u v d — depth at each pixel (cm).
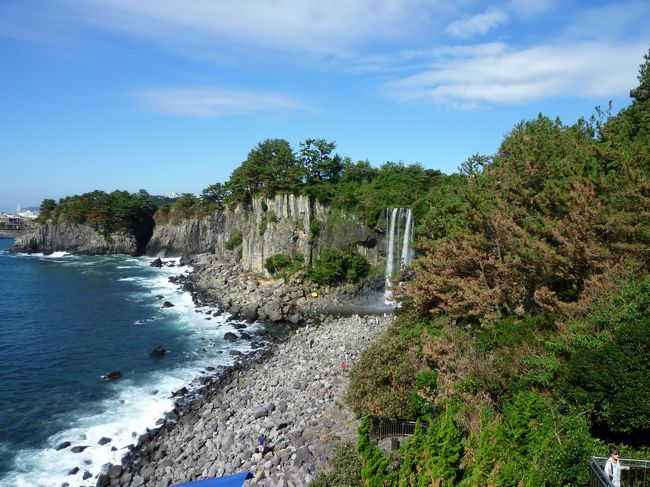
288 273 9788
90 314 8175
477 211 4178
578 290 3303
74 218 16888
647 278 2617
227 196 15275
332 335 6369
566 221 3294
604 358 2398
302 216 9981
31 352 6125
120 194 18012
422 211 8544
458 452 2161
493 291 3772
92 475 3509
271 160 11312
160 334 7031
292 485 2927
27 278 11688
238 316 8106
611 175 3278
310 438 3534
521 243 3469
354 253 9556
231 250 13375
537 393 2617
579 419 2341
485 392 3055
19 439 3972
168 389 5009
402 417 3375
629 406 2223
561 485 2084
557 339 2858
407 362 3744
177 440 3953
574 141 4203
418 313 4662
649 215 2895
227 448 3647
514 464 2123
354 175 11656
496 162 4775
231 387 4997
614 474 1878
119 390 4972
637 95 4828
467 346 3541
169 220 16975
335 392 4316
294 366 5288
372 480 2142
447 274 4238
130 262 14962
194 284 10806
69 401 4694
